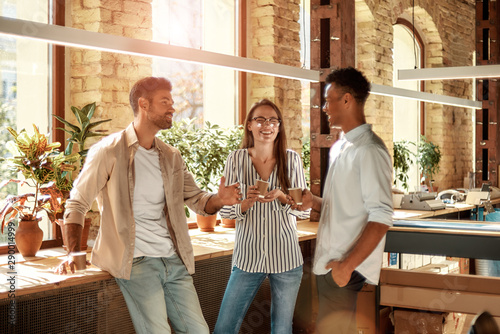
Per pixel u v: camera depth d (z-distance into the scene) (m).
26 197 3.13
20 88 3.61
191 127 4.75
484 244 3.45
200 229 4.24
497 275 4.86
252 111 3.03
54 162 3.19
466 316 4.07
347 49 4.61
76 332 3.00
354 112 2.45
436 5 7.73
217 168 4.16
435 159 7.59
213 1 5.01
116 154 2.59
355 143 2.39
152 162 2.68
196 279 3.64
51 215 3.16
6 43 3.55
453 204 5.69
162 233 2.67
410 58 7.81
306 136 5.83
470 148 8.80
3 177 3.50
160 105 2.66
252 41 5.34
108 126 3.79
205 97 4.94
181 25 4.67
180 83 4.69
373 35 6.46
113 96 3.82
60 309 2.92
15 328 2.73
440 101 5.54
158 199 2.67
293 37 5.53
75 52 3.79
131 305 2.60
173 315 2.71
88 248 3.43
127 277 2.54
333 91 2.46
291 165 3.04
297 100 5.54
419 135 7.92
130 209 2.57
